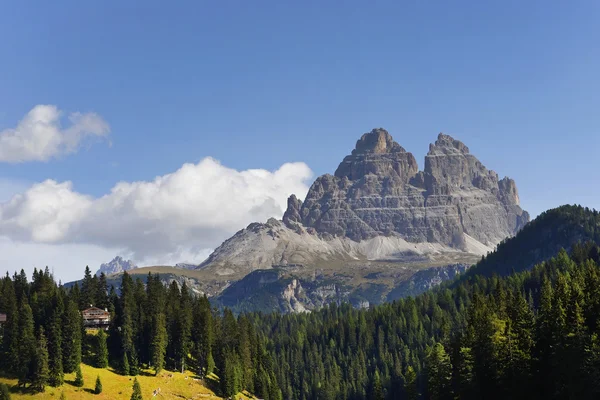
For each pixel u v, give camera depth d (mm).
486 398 138375
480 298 167500
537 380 131875
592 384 116812
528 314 143250
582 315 131875
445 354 161250
